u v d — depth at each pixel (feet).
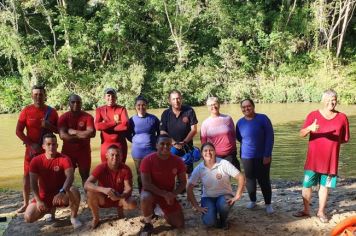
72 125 22.08
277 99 106.93
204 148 19.04
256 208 21.80
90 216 21.39
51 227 20.42
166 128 22.59
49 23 114.42
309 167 19.54
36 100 21.90
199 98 109.50
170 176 18.94
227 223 19.69
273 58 118.83
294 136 53.52
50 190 19.84
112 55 120.06
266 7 125.70
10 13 110.83
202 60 117.29
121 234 19.16
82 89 109.40
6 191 30.58
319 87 104.53
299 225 19.39
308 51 120.37
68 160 19.81
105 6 118.83
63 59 113.29
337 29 122.01
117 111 22.33
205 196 19.45
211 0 119.44
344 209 21.38
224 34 120.16
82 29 115.03
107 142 22.27
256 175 20.89
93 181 19.30
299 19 119.85
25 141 21.90
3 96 106.73
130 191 19.39
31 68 108.78
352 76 107.45
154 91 107.96
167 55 117.29
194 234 18.83
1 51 112.47
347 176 33.60
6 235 20.03
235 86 110.22
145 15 120.47
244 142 20.80
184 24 117.08
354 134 53.21
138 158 22.40
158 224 19.86
